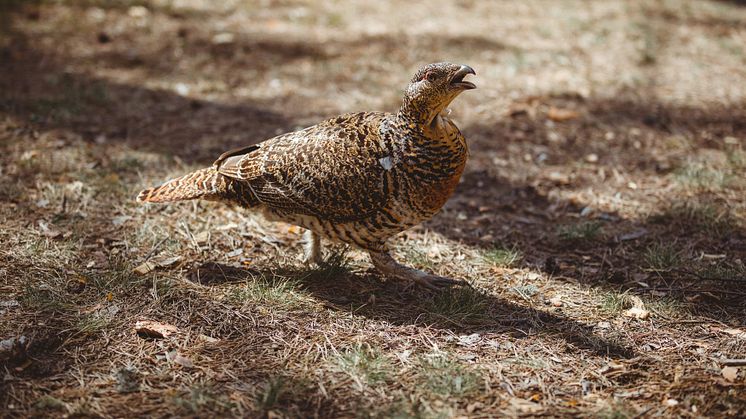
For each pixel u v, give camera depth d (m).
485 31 9.73
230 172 4.09
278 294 4.13
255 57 8.56
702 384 3.43
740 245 4.89
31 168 5.59
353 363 3.52
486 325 4.00
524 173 6.11
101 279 4.19
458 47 9.02
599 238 5.04
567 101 7.52
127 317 3.90
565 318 4.07
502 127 6.94
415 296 4.29
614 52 9.07
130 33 9.09
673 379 3.50
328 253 4.74
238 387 3.38
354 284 4.39
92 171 5.60
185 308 4.01
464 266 4.66
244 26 9.59
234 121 6.90
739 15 11.05
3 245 4.47
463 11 10.67
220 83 7.81
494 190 5.86
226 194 4.18
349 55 8.68
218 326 3.87
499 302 4.24
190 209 5.16
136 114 6.94
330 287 4.34
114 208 5.12
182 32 9.07
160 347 3.68
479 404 3.30
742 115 7.29
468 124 7.02
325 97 7.54
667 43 9.45
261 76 8.04
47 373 3.45
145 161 5.88
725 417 3.22
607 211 5.46
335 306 4.12
